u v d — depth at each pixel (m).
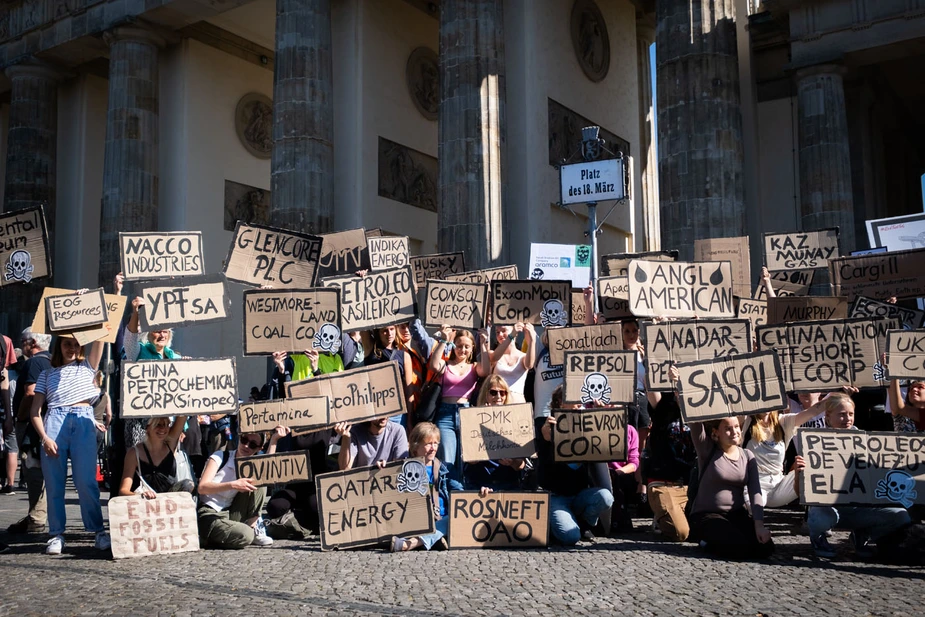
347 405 13.85
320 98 37.91
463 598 9.44
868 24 33.66
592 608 8.98
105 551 13.06
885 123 45.97
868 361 13.88
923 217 19.28
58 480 13.00
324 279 16.11
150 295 14.05
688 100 31.45
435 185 43.94
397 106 42.06
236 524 13.31
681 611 8.87
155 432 13.30
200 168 46.56
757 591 9.84
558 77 38.44
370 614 8.69
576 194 24.98
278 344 14.62
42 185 50.31
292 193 37.09
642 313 15.38
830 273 18.09
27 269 14.26
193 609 8.92
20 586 10.27
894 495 11.73
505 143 34.41
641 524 16.22
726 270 15.60
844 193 34.00
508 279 17.66
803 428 12.13
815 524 12.20
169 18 45.31
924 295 17.45
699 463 12.82
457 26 34.12
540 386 16.00
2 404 17.25
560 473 14.23
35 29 49.69
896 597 9.57
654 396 15.22
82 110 52.34
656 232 44.81
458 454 15.36
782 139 39.72
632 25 44.19
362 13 40.38
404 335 17.56
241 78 49.38
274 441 13.62
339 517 13.11
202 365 13.43
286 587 10.06
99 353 13.76
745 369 12.58
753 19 39.88
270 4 46.34
